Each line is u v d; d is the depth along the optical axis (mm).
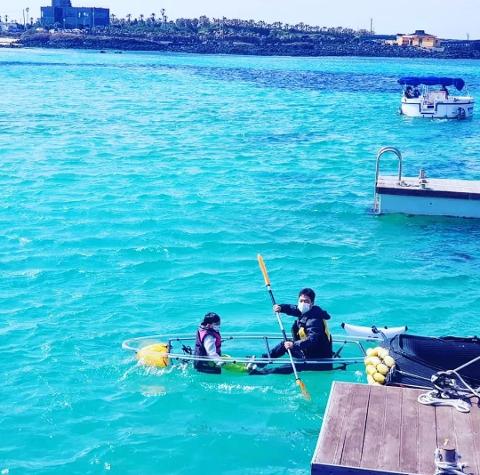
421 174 24000
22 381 12320
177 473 10047
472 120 53656
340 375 12492
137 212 23141
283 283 17328
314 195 26359
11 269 17734
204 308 15734
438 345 10898
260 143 39000
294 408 11633
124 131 42062
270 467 10219
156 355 12766
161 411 11523
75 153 33969
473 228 22453
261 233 21328
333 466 8023
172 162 32219
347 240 20922
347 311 15789
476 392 9578
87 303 15805
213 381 12359
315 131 44875
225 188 27125
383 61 181000
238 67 126750
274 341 14055
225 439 10820
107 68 111938
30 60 132625
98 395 11922
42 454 10367
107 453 10414
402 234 21688
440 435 8633
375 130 46438
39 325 14570
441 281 17750
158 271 17906
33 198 24688
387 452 8281
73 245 19641
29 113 49781
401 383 10445
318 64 150125
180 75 99500
